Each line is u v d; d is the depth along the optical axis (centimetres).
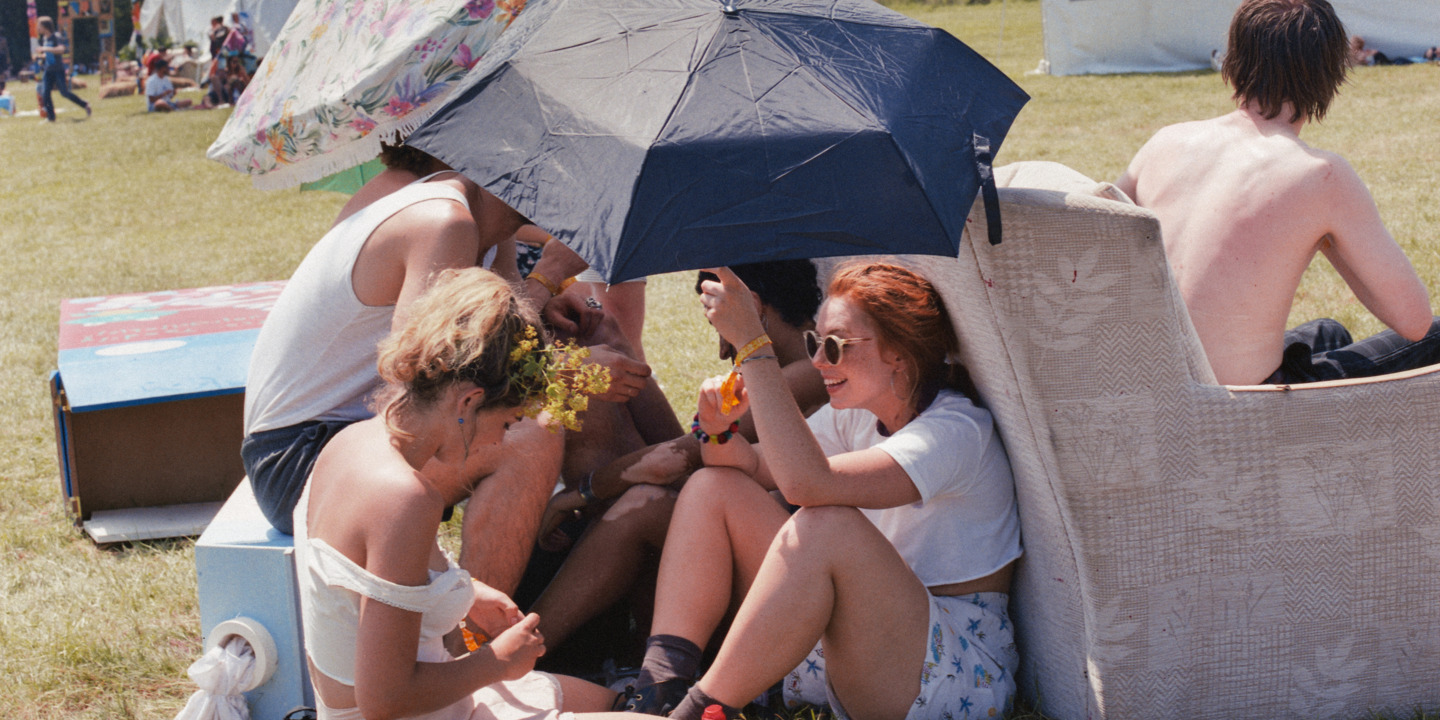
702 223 192
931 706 238
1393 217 750
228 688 267
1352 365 291
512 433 267
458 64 308
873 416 264
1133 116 1387
